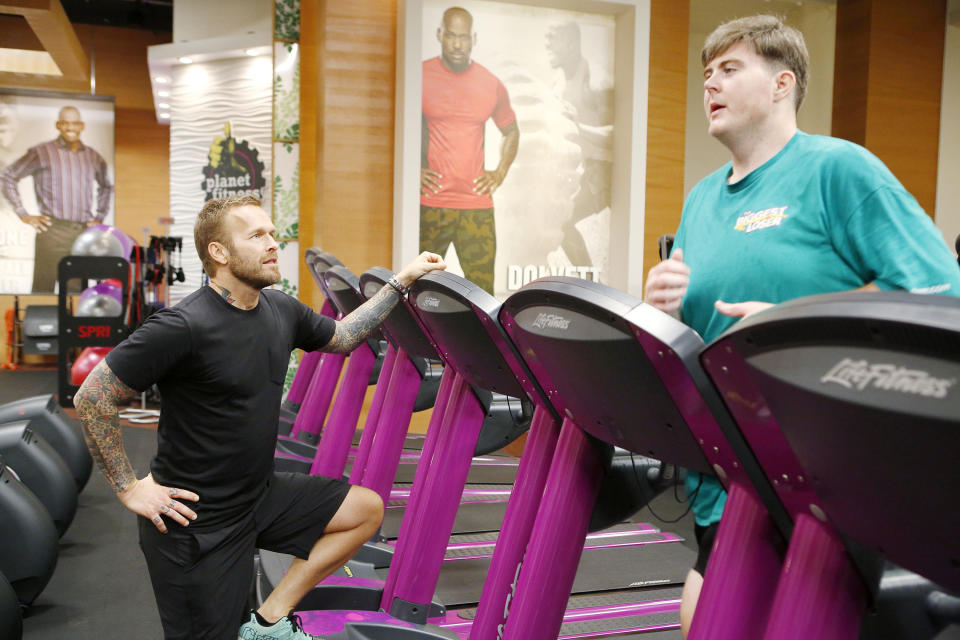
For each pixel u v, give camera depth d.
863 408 0.77
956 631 1.12
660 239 1.84
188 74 8.90
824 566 1.02
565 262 5.90
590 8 5.72
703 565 1.53
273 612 2.04
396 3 5.66
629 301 1.15
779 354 0.85
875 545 0.92
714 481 1.52
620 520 1.73
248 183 8.57
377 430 2.89
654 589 2.92
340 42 5.59
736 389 0.97
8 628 2.08
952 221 7.01
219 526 1.90
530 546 1.70
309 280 7.22
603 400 1.34
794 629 1.04
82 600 2.91
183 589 1.87
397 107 5.62
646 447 1.37
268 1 8.92
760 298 1.49
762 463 1.04
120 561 3.35
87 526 3.85
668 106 6.00
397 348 3.14
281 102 7.41
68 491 3.30
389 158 5.75
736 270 1.53
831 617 1.03
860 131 6.78
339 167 5.65
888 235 1.34
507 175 5.73
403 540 2.46
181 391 1.84
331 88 5.61
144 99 12.52
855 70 6.83
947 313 0.66
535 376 1.70
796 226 1.45
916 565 0.88
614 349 1.19
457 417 2.39
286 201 7.49
